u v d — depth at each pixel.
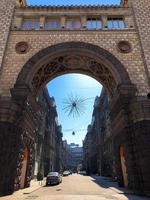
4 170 16.34
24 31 22.73
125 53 21.72
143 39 22.12
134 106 17.75
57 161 81.56
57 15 23.94
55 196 16.38
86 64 23.52
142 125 17.22
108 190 20.70
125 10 24.42
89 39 22.33
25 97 19.00
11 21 23.19
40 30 22.78
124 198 14.52
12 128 17.70
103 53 21.34
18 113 18.36
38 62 20.89
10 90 19.09
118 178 22.27
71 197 15.70
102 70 22.97
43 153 47.59
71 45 21.64
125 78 19.95
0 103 17.88
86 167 104.31
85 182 35.38
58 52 21.48
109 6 24.39
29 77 20.09
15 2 24.58
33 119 23.03
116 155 22.42
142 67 20.89
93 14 24.00
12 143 17.41
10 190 16.62
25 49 21.78
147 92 19.62
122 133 19.47
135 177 16.86
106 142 51.78
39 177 37.81
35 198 15.16
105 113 51.91
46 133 52.56
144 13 23.83
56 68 23.95
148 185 15.63
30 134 22.58
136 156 17.12
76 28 23.34
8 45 21.92
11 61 21.06
